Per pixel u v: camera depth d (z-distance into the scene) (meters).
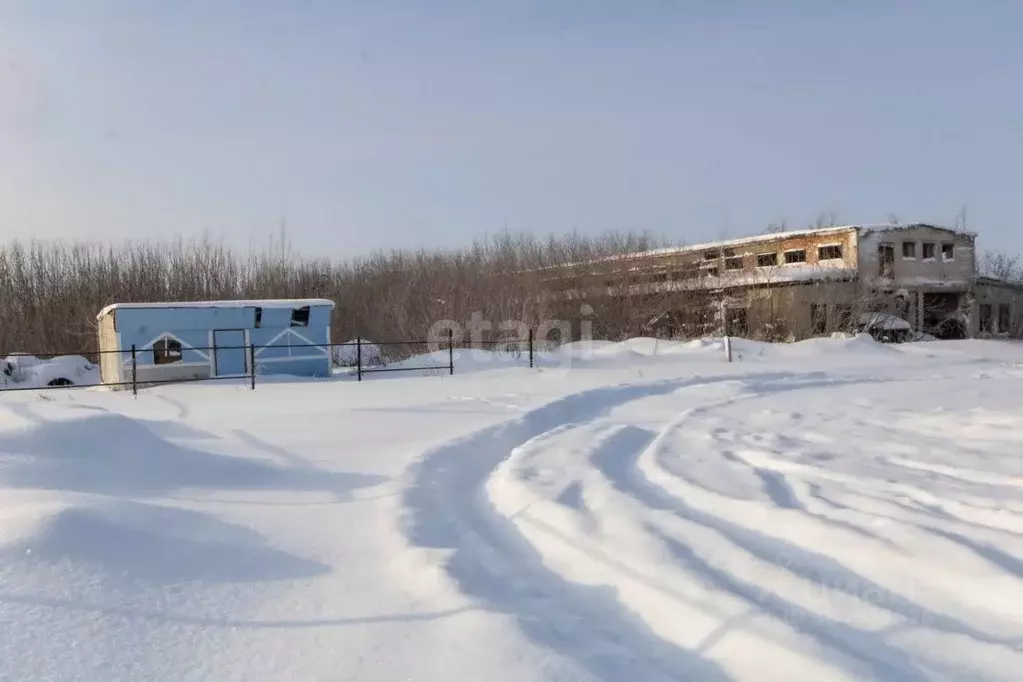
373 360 23.53
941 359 21.84
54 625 3.14
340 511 5.30
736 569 3.99
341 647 3.10
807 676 2.80
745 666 2.94
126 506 4.47
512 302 27.45
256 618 3.39
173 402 12.16
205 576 3.83
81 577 3.56
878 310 28.88
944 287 32.00
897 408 10.55
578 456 7.32
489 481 6.66
